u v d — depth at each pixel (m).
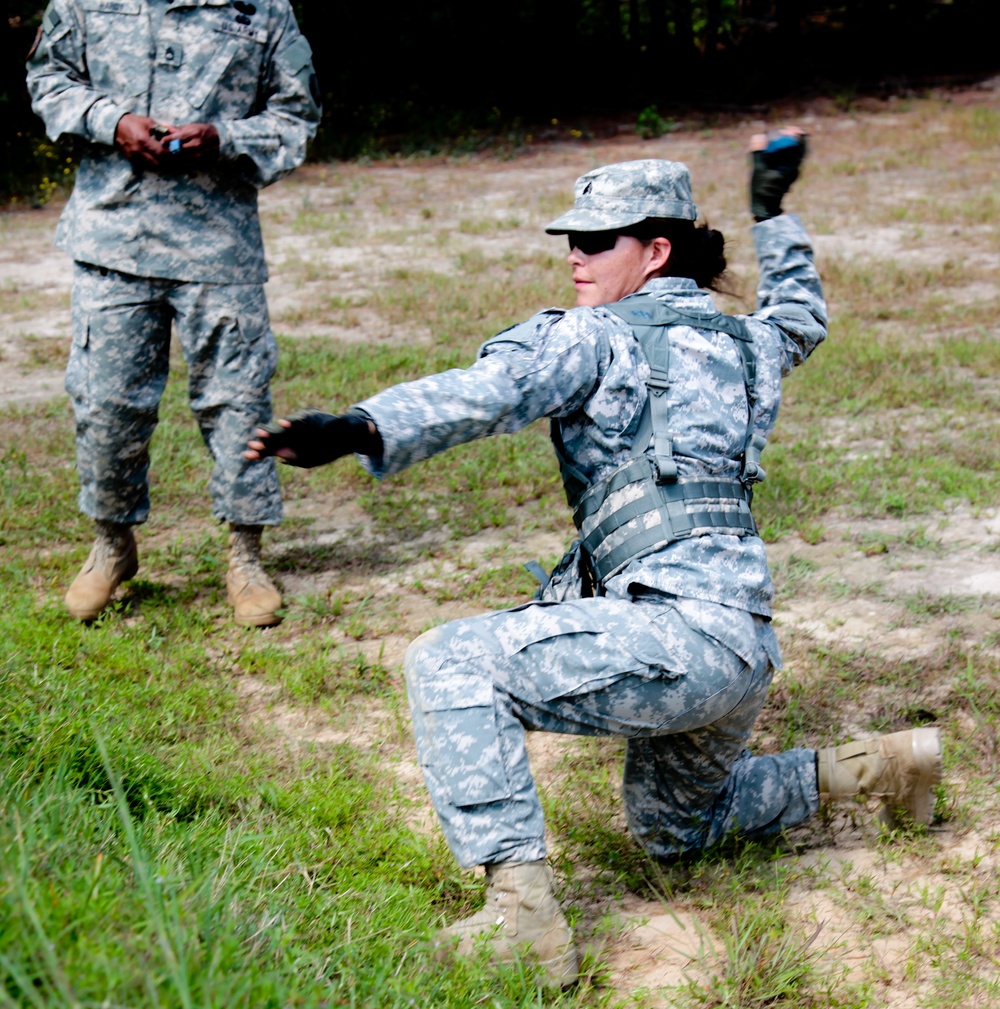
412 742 3.49
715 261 2.63
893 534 4.88
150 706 3.55
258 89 4.16
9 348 8.20
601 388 2.36
